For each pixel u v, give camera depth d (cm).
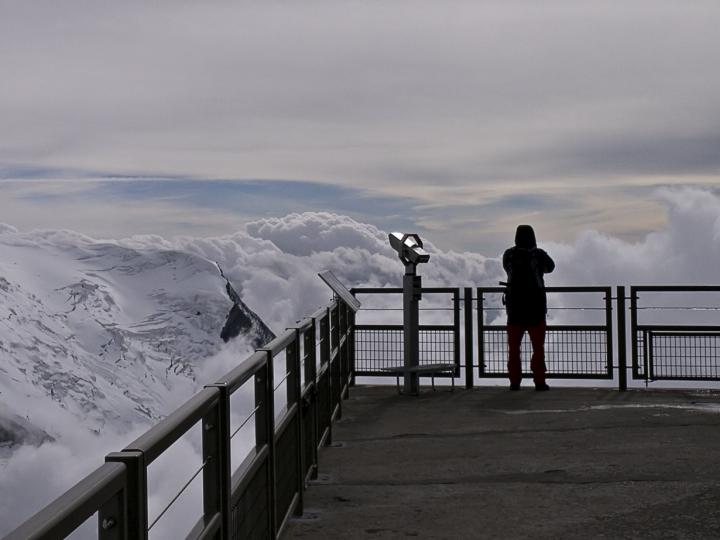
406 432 964
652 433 932
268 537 501
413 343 1260
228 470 368
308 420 740
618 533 594
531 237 1246
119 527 229
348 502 686
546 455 839
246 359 457
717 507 650
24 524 175
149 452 251
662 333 1254
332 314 1001
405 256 1269
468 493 707
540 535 594
